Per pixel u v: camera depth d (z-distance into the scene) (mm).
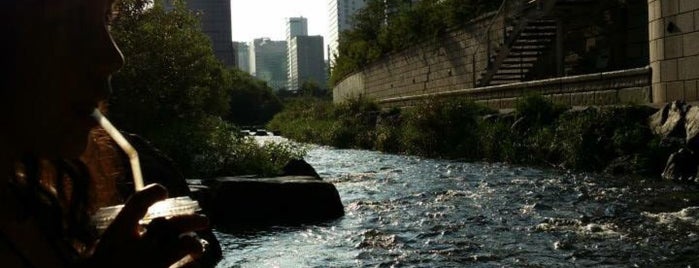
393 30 45781
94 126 721
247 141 15977
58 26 663
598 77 17453
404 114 27844
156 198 697
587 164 14648
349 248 7754
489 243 7703
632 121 14664
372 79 48594
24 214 670
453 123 21875
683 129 13102
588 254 6969
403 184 13938
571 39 24859
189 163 14430
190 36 17188
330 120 39938
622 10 21422
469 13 34094
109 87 714
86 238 760
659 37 15141
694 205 9516
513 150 17500
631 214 9031
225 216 9570
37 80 655
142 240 687
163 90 16172
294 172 12969
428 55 37219
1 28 647
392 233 8516
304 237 8477
